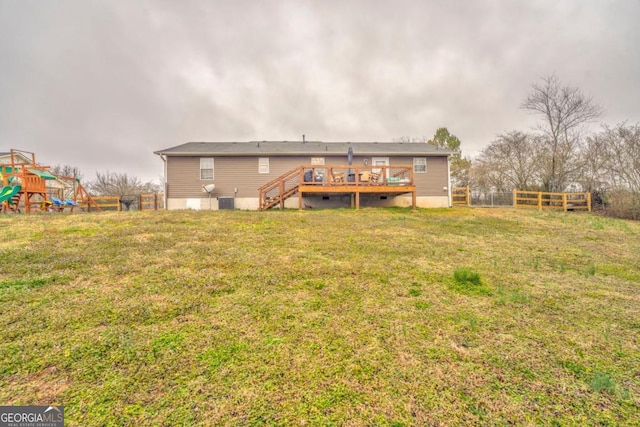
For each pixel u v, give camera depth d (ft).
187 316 9.39
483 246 20.70
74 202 42.98
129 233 20.92
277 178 45.57
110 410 5.64
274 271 13.88
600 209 52.29
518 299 11.24
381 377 6.73
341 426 5.36
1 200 34.88
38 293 10.69
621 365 7.30
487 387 6.45
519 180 75.10
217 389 6.25
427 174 51.13
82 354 7.30
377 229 25.72
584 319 9.75
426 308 10.41
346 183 41.47
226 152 47.47
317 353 7.61
